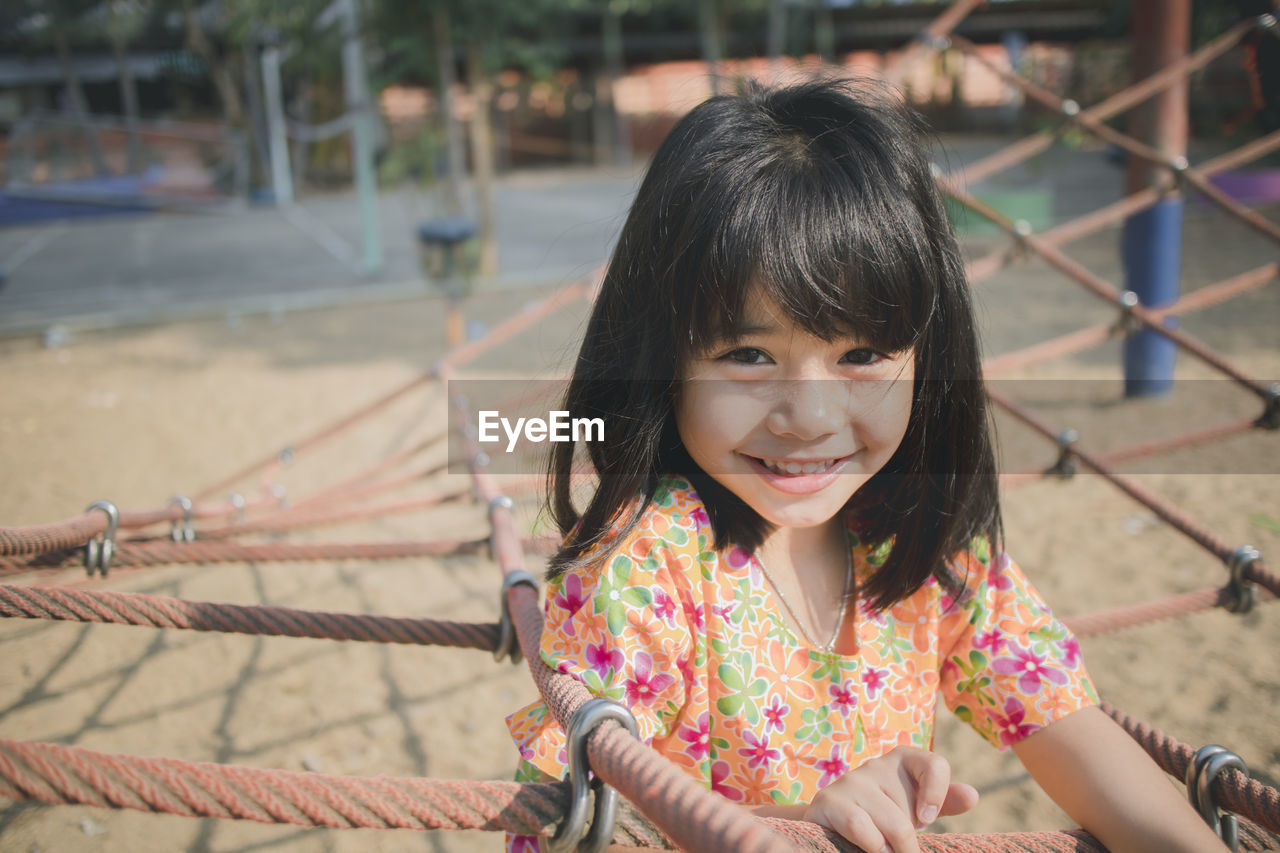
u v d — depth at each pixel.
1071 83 13.78
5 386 6.34
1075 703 1.00
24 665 3.04
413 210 10.98
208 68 19.53
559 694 0.82
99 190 15.66
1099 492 4.12
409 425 5.38
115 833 2.29
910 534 0.99
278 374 6.53
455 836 2.29
